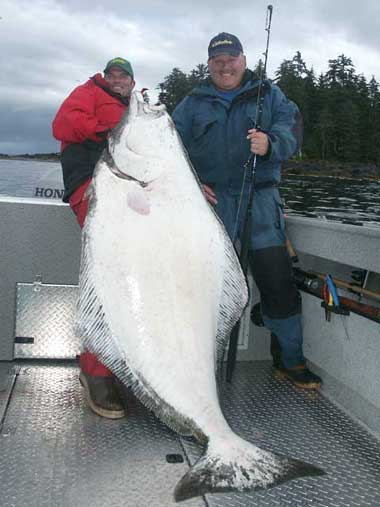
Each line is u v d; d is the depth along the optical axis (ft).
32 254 10.95
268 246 10.21
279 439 8.43
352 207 75.05
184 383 7.22
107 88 10.30
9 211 10.84
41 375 10.42
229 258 7.91
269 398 9.93
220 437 6.93
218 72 10.50
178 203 7.78
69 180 9.39
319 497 6.93
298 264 11.80
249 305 11.52
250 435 8.53
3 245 10.87
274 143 9.74
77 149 9.46
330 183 139.33
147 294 7.46
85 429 8.41
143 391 7.45
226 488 6.38
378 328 8.54
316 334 10.37
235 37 10.46
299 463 6.73
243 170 10.64
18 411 8.87
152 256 7.54
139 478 7.14
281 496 6.90
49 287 10.98
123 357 7.52
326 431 8.75
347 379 9.37
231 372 10.33
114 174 7.81
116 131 8.03
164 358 7.30
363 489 7.16
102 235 7.63
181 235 7.65
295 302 10.43
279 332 10.44
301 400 9.89
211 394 7.23
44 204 10.87
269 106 10.50
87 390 9.00
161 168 7.83
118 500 6.66
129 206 7.71
